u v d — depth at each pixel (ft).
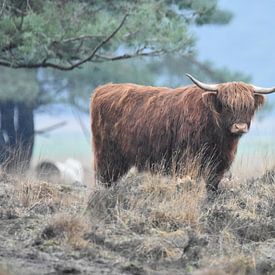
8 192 147.74
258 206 142.00
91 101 169.48
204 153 154.71
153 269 117.91
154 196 140.15
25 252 119.55
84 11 259.80
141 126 161.17
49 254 119.85
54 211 138.82
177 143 156.97
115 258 120.78
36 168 222.48
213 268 116.67
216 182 154.30
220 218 135.64
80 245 122.83
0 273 105.29
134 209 135.64
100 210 134.82
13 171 171.53
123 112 164.14
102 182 166.81
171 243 124.98
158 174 148.66
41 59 250.16
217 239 129.39
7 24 236.63
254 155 167.84
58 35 243.81
